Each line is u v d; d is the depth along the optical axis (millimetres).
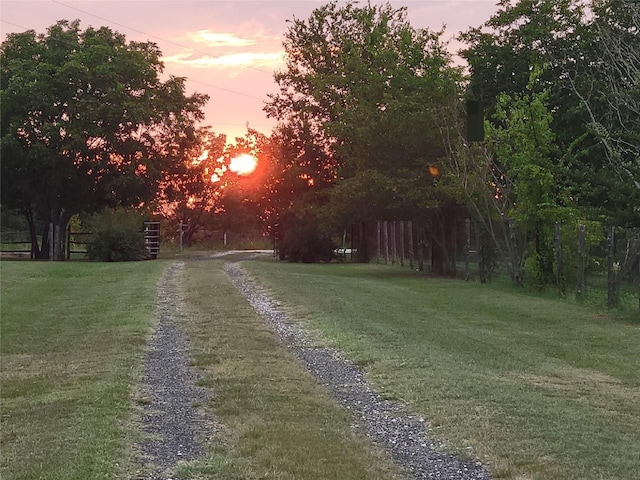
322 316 13141
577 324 12867
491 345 10664
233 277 21484
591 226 17328
